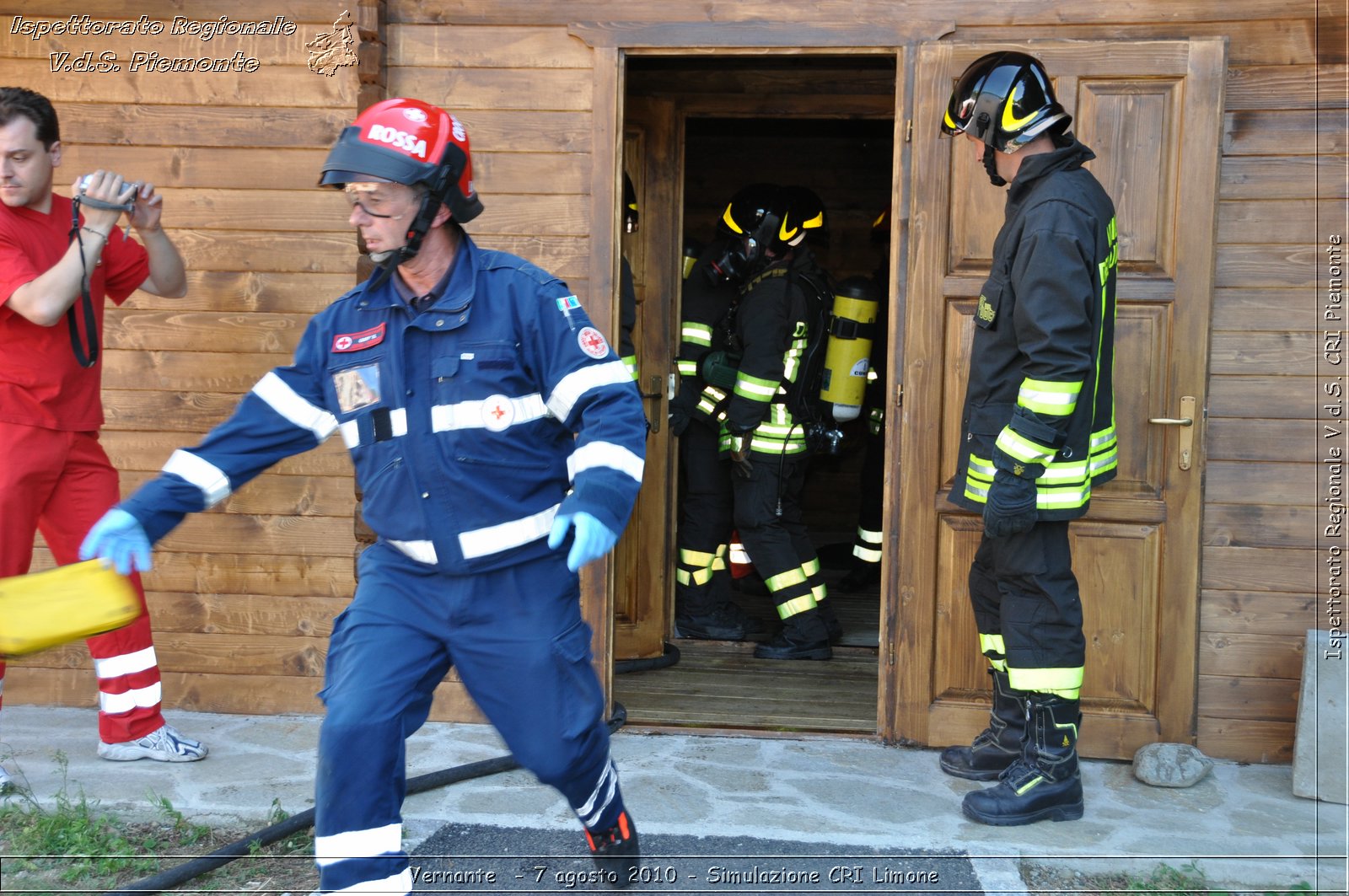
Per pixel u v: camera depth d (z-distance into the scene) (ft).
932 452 12.30
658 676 15.52
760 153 26.32
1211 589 12.25
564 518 6.52
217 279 13.20
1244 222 12.03
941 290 12.19
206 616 13.38
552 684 7.20
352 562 13.17
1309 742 11.31
